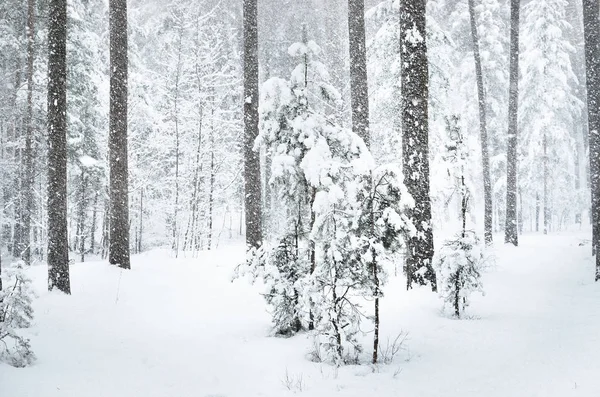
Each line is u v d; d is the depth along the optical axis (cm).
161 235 3039
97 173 2223
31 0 2000
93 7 2483
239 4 3222
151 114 2173
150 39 2892
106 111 2278
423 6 1173
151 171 2300
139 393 546
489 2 3262
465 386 543
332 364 653
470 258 933
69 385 555
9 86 2519
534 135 3266
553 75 3147
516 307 1030
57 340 751
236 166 2386
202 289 1195
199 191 2158
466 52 3369
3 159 2530
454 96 3409
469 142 1370
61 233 1061
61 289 1045
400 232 674
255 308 1059
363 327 857
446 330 818
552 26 3105
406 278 1238
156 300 1071
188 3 2142
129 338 793
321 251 705
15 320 711
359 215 667
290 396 534
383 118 2091
